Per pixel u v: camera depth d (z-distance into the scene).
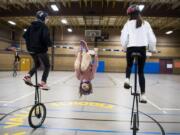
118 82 11.34
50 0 13.87
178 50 23.16
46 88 3.45
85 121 3.90
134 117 2.79
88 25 22.14
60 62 23.62
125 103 5.59
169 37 23.12
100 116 4.25
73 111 4.60
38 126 3.51
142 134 3.31
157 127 3.66
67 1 14.24
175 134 3.32
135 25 2.93
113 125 3.70
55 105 5.17
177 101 6.10
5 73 16.64
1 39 19.88
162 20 18.27
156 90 8.52
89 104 5.36
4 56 20.27
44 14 3.44
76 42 23.45
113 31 23.23
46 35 3.30
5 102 5.36
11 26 21.98
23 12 15.77
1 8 15.99
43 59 3.41
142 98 2.98
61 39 23.58
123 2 14.86
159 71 23.22
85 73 3.39
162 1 13.76
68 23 21.06
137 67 2.87
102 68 23.33
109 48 23.34
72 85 9.38
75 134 3.24
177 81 12.88
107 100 5.95
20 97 6.09
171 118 4.24
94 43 23.30
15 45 22.75
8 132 3.26
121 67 23.28
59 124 3.70
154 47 3.02
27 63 22.81
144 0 13.40
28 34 3.42
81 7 15.39
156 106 5.35
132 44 2.92
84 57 3.35
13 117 4.04
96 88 8.62
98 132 3.34
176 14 15.20
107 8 15.27
